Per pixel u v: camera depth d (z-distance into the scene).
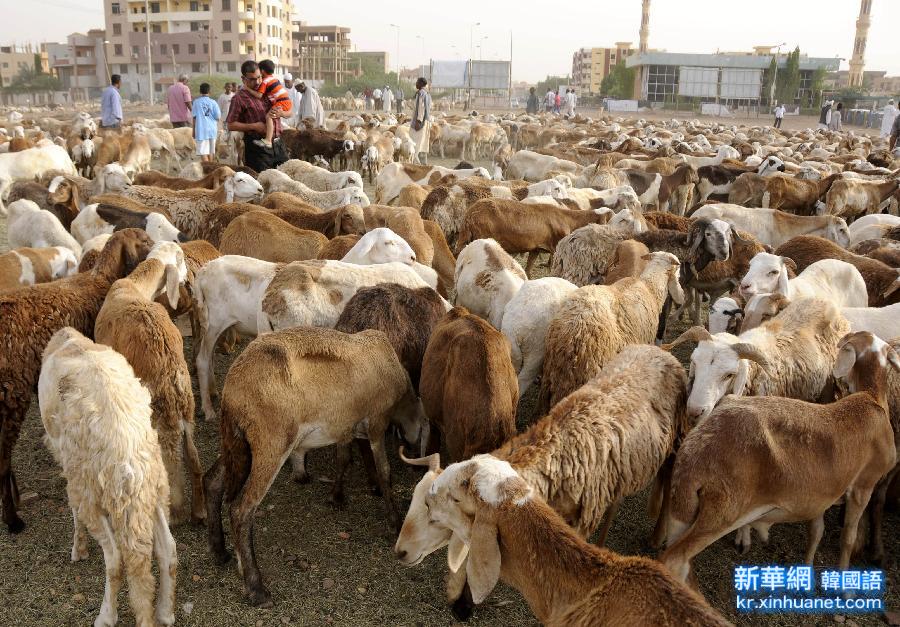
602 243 8.57
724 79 77.50
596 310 5.75
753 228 10.98
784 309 5.96
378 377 4.89
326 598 4.50
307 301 6.12
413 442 5.68
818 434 4.18
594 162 20.59
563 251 8.79
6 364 5.17
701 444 4.13
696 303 9.35
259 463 4.35
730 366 4.75
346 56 117.81
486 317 7.32
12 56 126.00
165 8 96.06
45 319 5.46
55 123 28.39
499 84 69.44
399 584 4.65
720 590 4.68
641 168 17.80
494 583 3.42
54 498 5.40
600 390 4.58
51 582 4.53
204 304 6.57
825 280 7.22
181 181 12.08
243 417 4.33
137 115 49.88
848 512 4.61
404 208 9.33
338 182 13.81
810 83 78.50
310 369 4.54
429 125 26.38
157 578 4.63
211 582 4.57
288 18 109.50
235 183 10.74
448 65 69.38
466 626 4.32
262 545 4.96
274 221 8.26
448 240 11.42
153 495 3.96
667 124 41.31
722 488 4.04
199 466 5.08
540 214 9.94
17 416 5.21
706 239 8.48
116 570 3.98
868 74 160.38
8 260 7.43
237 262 6.55
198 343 7.11
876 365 4.65
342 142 20.67
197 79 67.06
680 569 4.10
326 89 97.94
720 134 32.31
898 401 5.01
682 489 4.14
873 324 6.21
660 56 80.69
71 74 105.31
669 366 4.94
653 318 6.45
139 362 4.83
